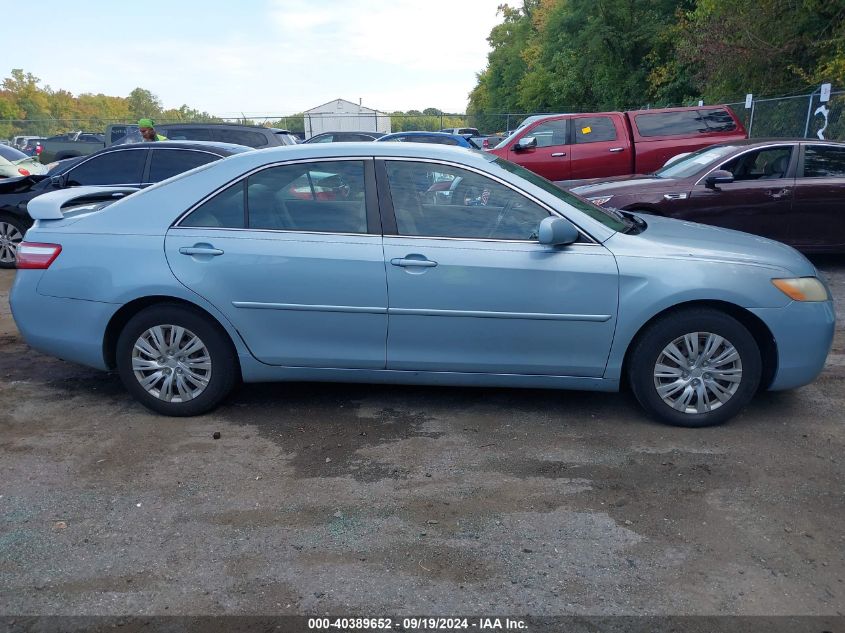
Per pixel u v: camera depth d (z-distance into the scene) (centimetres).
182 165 852
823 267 883
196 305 433
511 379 430
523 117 3722
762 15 1812
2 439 422
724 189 812
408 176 427
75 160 997
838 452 400
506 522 333
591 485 365
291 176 432
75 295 438
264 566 301
